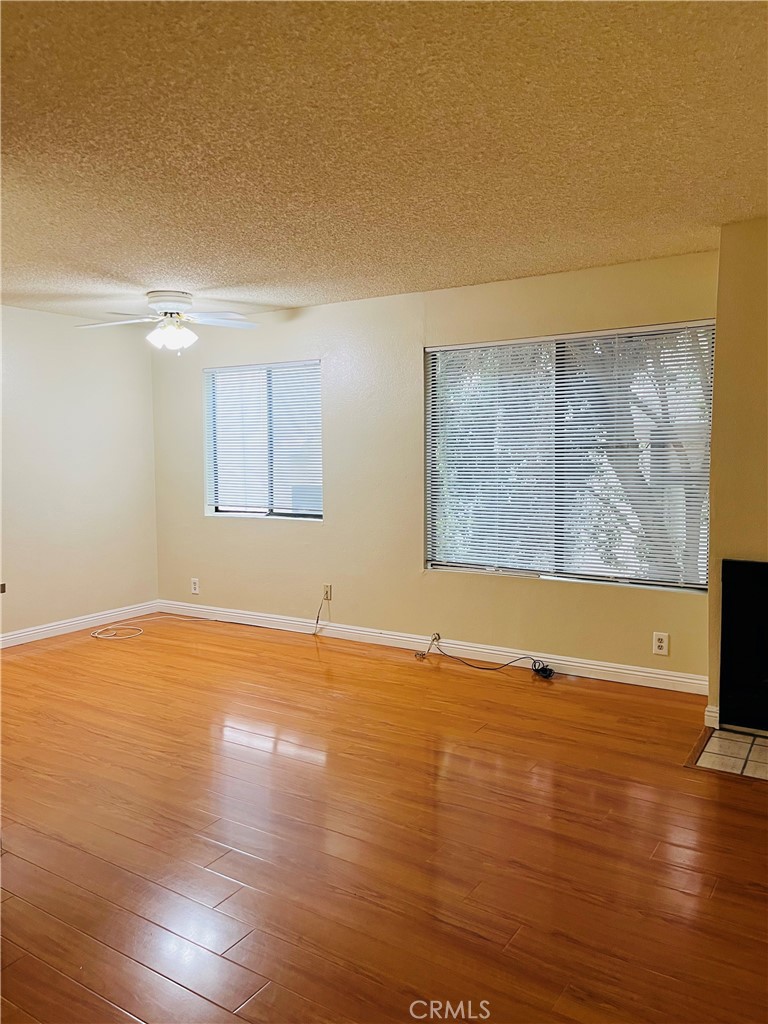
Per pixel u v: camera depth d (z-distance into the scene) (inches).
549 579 177.5
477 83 79.4
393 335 194.9
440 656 193.3
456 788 120.0
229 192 113.0
